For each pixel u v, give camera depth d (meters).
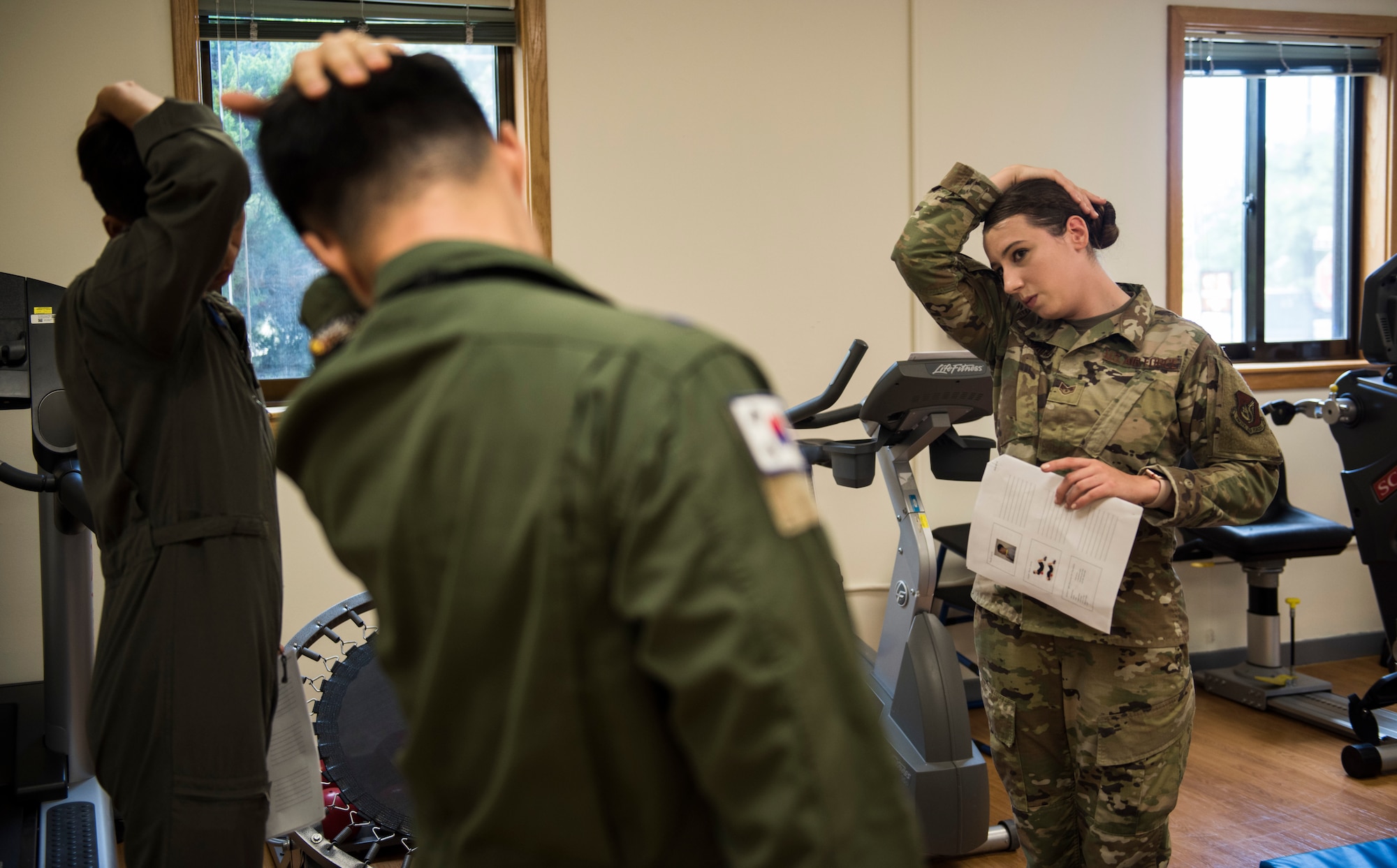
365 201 0.62
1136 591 1.60
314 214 0.64
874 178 3.43
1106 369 1.66
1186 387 1.64
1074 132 3.59
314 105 0.63
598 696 0.51
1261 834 2.55
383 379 0.56
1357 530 2.88
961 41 3.46
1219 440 1.65
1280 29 3.76
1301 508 3.81
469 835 0.55
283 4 2.95
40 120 2.73
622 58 3.18
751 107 3.30
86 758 2.39
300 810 1.89
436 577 0.53
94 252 2.79
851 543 3.45
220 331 1.49
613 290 3.22
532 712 0.51
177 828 1.33
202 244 1.27
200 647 1.36
